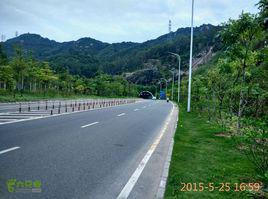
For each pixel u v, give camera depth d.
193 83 33.72
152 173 7.46
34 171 6.79
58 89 71.81
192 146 10.90
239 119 12.80
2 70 43.81
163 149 10.76
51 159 7.98
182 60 186.00
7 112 21.94
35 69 55.50
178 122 19.80
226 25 12.41
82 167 7.46
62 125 15.46
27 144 9.74
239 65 13.38
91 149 9.77
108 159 8.56
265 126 7.34
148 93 151.12
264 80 10.94
